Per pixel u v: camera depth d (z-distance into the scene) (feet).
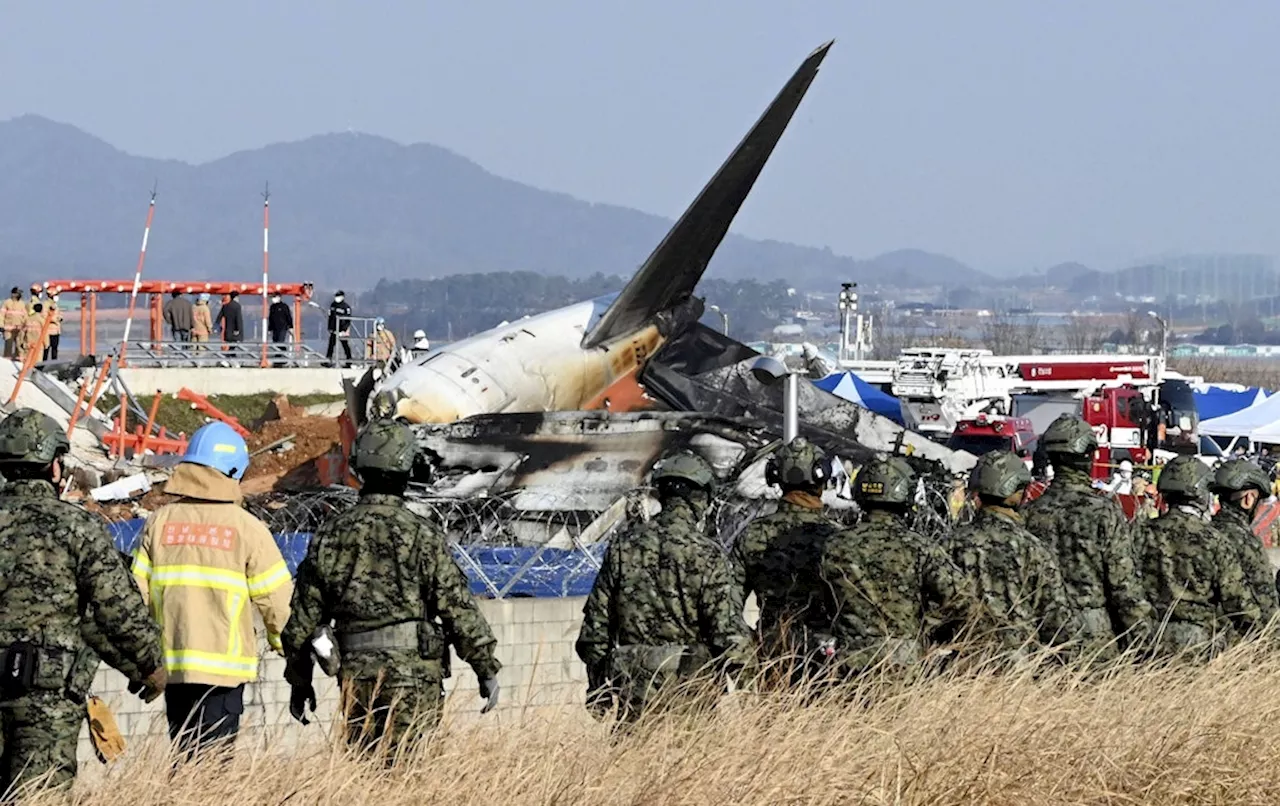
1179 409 595.88
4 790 100.73
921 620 125.70
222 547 115.44
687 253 329.72
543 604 160.35
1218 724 115.03
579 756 100.78
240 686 115.96
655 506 244.22
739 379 345.92
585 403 323.78
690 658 117.50
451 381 298.35
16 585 101.14
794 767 99.25
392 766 101.35
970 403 610.65
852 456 309.42
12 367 400.06
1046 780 104.83
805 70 295.69
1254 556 150.20
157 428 408.46
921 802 100.83
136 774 96.53
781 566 133.08
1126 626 137.49
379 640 111.24
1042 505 140.36
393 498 113.70
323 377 475.31
